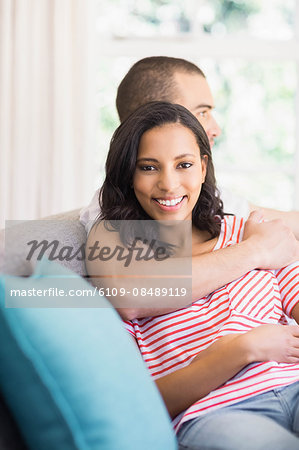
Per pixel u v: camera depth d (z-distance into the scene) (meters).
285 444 0.88
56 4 2.99
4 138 3.00
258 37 3.19
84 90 3.03
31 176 3.03
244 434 0.88
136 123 1.15
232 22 3.19
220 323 1.10
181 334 1.09
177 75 1.65
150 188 1.15
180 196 1.15
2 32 2.96
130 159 1.16
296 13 3.16
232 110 3.21
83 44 3.02
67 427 0.70
